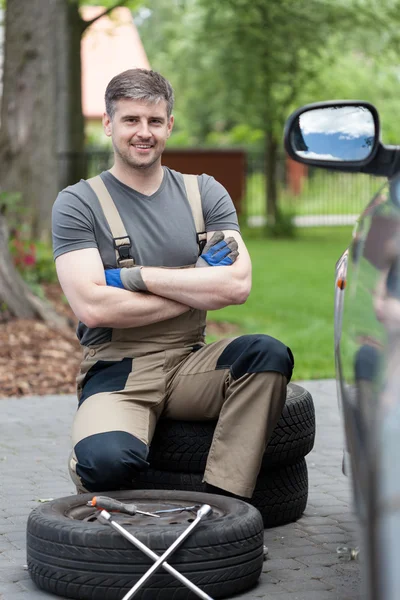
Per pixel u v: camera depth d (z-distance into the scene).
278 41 33.41
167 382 6.05
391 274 3.45
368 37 34.66
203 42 36.91
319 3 32.28
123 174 6.26
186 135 64.25
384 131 47.44
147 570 4.87
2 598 5.06
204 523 5.01
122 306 5.96
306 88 38.81
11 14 24.89
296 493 6.48
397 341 3.23
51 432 9.24
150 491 5.62
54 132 24.95
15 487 7.33
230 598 5.07
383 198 4.02
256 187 49.81
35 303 14.62
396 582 2.89
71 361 12.64
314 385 11.71
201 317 6.31
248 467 5.75
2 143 24.92
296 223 41.69
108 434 5.70
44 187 24.75
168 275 6.01
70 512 5.34
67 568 4.97
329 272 25.42
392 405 3.11
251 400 5.79
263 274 24.97
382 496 2.99
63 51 27.83
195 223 6.36
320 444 8.80
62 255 6.10
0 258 14.44
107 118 6.30
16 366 12.20
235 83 35.78
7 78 24.97
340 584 5.30
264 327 16.88
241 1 31.95
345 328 4.04
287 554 5.83
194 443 6.04
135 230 6.20
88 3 31.62
